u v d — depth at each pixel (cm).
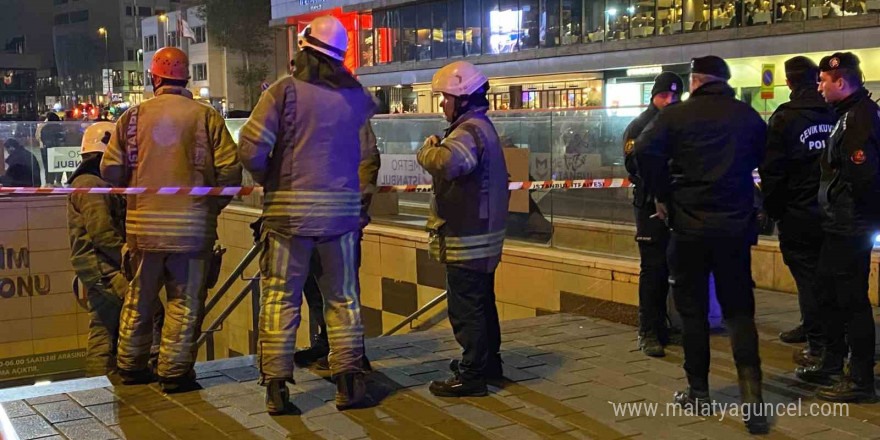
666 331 593
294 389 497
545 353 581
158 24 7181
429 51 4097
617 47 3172
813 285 488
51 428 430
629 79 3206
